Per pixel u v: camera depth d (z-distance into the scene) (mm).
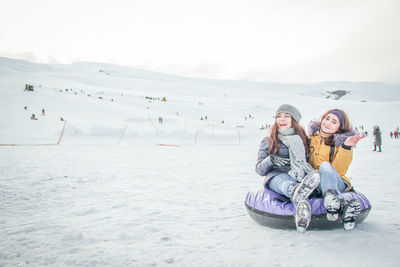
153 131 29672
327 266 2307
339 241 2857
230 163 11367
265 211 3361
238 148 21672
